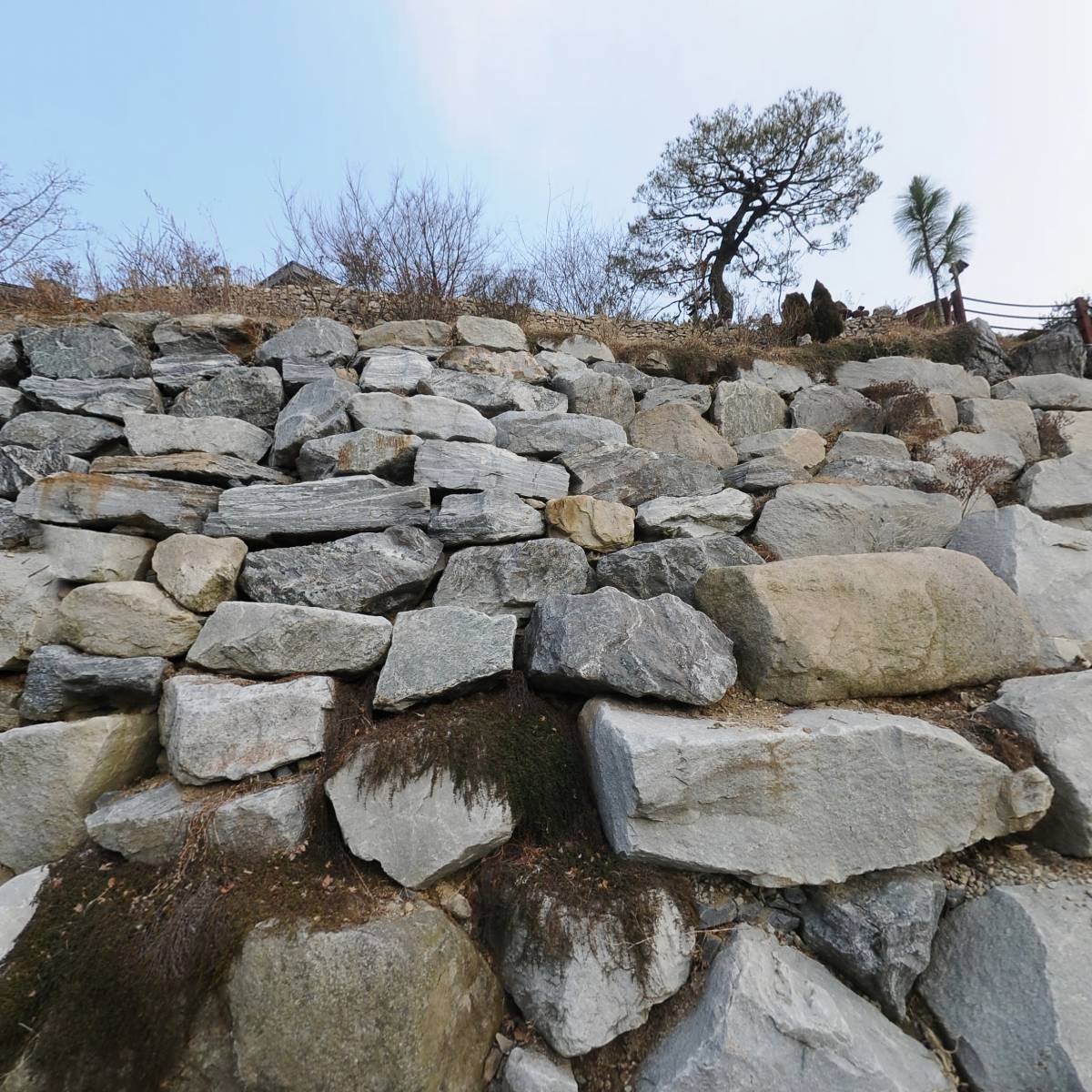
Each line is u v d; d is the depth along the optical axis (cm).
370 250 626
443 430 371
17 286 500
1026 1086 166
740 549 317
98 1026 170
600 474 367
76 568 287
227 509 308
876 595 261
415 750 223
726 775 201
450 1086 171
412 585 298
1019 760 223
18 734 232
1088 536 332
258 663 254
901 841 205
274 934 181
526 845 219
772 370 514
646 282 1105
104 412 364
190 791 225
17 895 204
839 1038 171
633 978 188
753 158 1058
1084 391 520
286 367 402
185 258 570
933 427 459
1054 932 188
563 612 252
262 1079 161
